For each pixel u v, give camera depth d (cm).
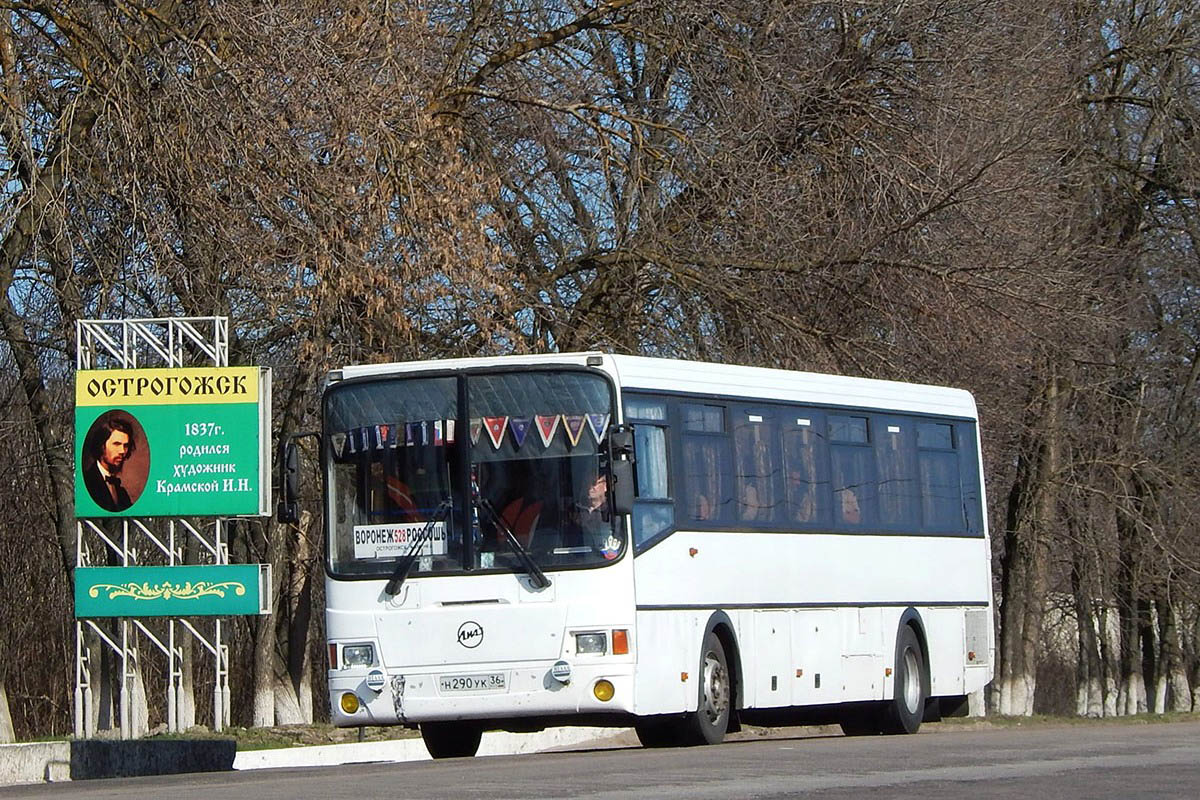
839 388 2806
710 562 2414
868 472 2839
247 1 3127
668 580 2314
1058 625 7625
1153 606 6297
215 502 3503
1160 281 5331
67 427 4625
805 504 2662
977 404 4109
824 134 3853
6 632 5825
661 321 3928
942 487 3034
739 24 3834
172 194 3106
